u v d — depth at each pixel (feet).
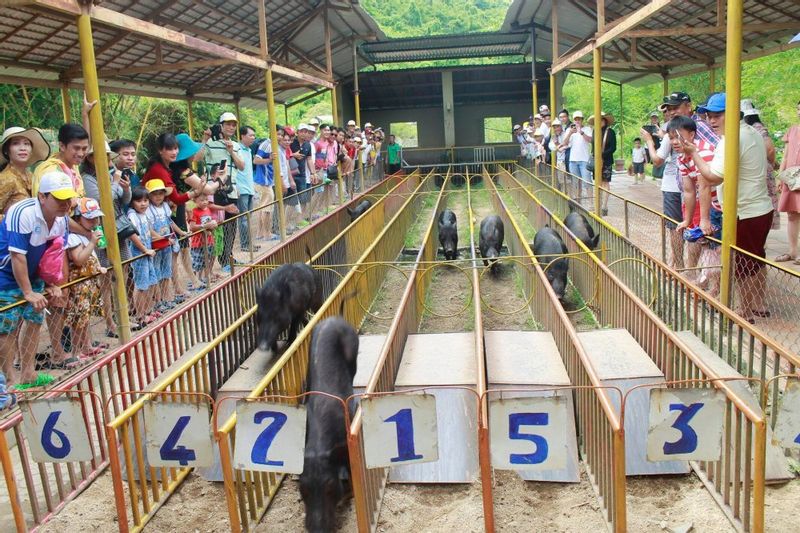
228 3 49.01
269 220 46.34
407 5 191.83
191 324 25.45
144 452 19.58
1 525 17.17
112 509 18.17
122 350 20.49
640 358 22.89
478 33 87.20
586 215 43.21
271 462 14.44
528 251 34.47
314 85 58.85
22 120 56.95
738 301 25.41
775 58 81.25
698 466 18.08
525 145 82.84
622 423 13.99
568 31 74.84
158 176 31.48
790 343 22.00
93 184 26.99
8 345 20.95
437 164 98.63
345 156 63.93
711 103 25.27
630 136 142.61
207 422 14.75
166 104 82.43
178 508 18.38
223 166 36.58
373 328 32.81
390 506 17.92
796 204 30.53
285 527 17.47
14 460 19.99
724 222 23.65
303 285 26.40
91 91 25.17
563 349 23.98
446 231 46.91
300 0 57.67
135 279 27.86
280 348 27.09
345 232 40.29
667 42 56.75
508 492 18.16
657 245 35.29
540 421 14.05
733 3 22.38
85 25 24.89
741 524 15.47
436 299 37.86
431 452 14.17
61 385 17.92
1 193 22.67
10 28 32.63
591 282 32.78
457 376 22.86
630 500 17.25
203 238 33.30
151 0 40.63
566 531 16.38
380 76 95.30
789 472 17.08
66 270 23.40
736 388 19.47
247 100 70.49
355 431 14.55
